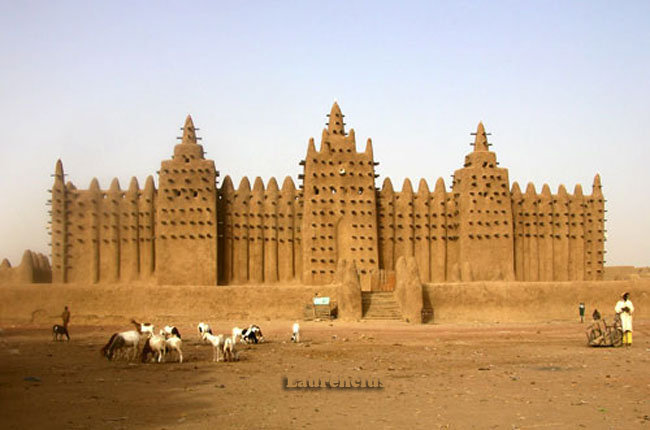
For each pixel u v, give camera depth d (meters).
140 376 19.59
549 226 52.66
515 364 22.67
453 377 19.59
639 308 47.38
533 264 52.09
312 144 50.53
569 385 18.08
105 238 48.91
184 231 48.22
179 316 44.28
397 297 45.09
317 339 32.25
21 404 15.02
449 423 13.52
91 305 44.31
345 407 15.12
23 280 47.09
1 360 23.45
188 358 24.50
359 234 49.88
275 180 51.19
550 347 28.41
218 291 44.91
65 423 13.17
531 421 13.72
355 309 43.56
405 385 18.16
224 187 50.44
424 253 51.88
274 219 50.69
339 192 50.19
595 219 53.66
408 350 27.23
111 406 14.94
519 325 41.62
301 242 50.34
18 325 42.84
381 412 14.58
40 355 25.12
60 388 17.27
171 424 13.23
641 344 29.78
